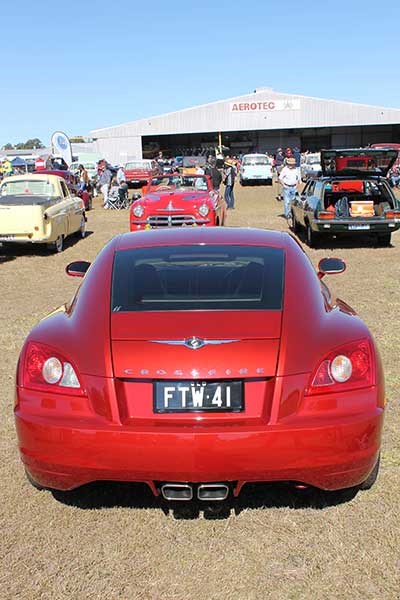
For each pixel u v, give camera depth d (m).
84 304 3.17
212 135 71.75
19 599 2.48
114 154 67.62
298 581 2.55
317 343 2.78
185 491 2.74
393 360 5.02
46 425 2.71
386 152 11.22
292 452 2.61
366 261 10.20
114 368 2.70
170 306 3.00
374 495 3.13
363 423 2.68
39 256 11.84
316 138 71.06
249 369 2.66
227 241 3.69
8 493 3.24
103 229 16.59
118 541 2.84
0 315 7.09
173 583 2.56
